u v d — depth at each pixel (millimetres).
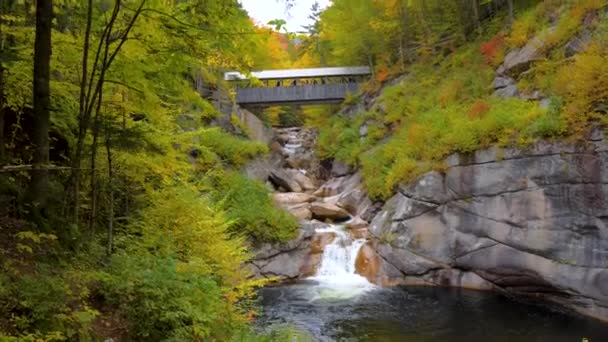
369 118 26094
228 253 8977
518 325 10820
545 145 12258
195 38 5797
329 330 10742
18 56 5984
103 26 6266
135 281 5398
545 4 18469
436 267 14742
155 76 6676
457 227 14445
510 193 13070
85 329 4293
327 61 40594
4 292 3979
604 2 14641
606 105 11172
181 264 6609
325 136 29422
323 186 25781
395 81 27609
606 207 10828
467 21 25734
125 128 6898
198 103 7336
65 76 7023
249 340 6512
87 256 5688
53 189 5941
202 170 18141
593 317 11125
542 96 14414
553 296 12352
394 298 13461
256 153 23703
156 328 5125
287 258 16453
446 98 20125
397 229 15961
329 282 15641
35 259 4855
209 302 6098
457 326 10875
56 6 6578
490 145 13789
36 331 3742
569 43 14984
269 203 19172
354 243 17453
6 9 6559
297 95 30750
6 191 5586
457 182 14594
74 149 7531
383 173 19375
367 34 30984
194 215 8664
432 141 16938
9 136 6832
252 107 32312
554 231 11930
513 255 12938
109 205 8195
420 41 27969
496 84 17844
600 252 10945
